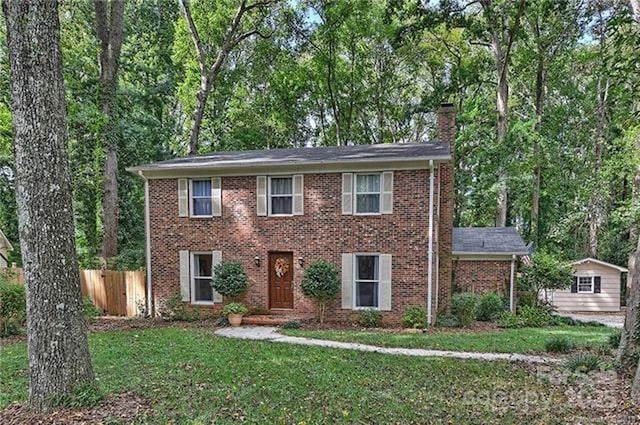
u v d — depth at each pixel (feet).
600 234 84.07
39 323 17.78
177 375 23.84
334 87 93.81
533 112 85.20
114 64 64.18
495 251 56.13
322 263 44.96
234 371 24.86
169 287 50.75
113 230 63.87
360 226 45.50
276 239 47.75
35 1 17.47
